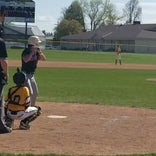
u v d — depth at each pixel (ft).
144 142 34.24
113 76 117.08
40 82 90.58
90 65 170.30
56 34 525.75
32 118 38.65
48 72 123.54
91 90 77.30
